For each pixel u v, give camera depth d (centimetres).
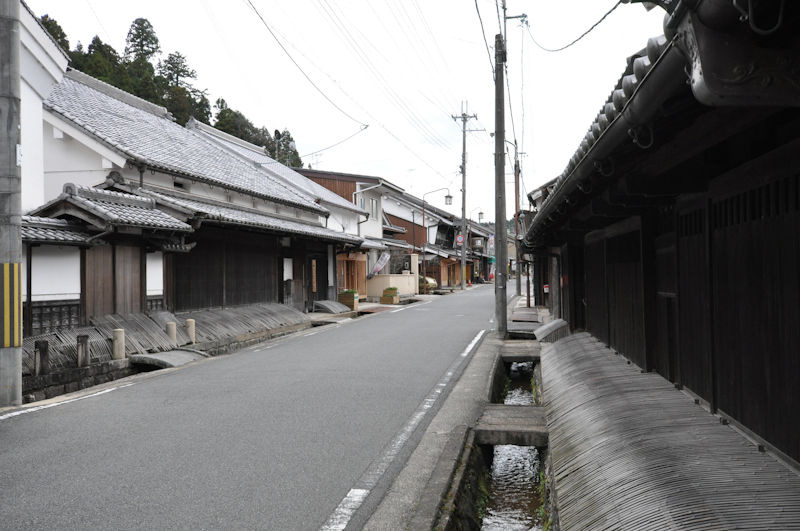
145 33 5712
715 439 375
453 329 1797
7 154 775
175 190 1608
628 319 686
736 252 381
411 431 634
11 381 771
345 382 927
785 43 174
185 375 1011
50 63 1198
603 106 315
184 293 1498
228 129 5588
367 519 404
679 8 174
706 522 275
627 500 330
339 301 2734
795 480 301
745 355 371
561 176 525
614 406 498
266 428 645
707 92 181
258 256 1953
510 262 7075
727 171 407
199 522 396
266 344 1509
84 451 556
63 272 1059
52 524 390
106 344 1074
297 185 2883
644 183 434
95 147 1362
